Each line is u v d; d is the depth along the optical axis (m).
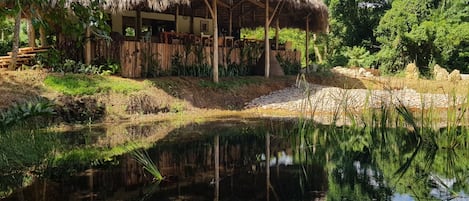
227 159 4.73
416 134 5.68
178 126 7.25
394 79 15.30
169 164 4.48
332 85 13.80
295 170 4.20
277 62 13.65
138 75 10.13
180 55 11.15
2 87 7.30
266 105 9.88
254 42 13.83
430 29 19.75
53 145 5.34
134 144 5.60
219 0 12.42
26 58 9.88
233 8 14.12
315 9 12.34
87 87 8.12
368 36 24.86
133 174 4.07
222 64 12.22
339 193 3.38
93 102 7.91
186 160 4.68
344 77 15.38
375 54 22.47
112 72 9.61
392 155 4.86
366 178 3.85
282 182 3.75
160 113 8.70
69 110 7.44
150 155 4.93
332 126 6.95
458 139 5.25
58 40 10.05
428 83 13.77
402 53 20.39
